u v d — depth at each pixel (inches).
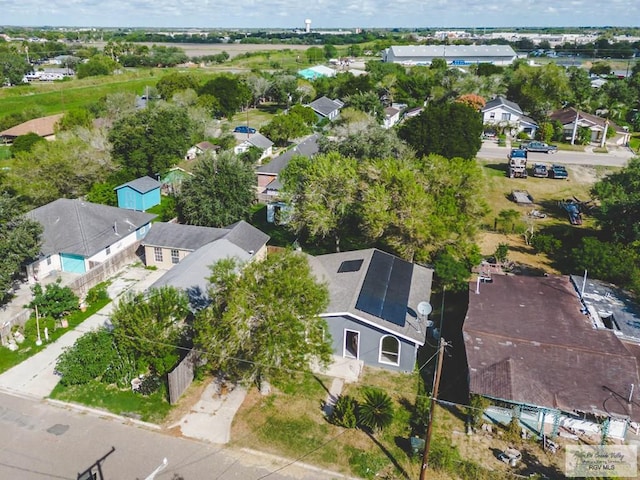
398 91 3878.0
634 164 1744.6
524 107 3339.1
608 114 3449.8
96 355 934.4
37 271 1336.1
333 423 858.8
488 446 813.2
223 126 2878.9
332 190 1385.3
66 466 767.7
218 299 906.1
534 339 925.8
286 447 810.2
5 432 831.1
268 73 5022.1
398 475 761.0
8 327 1082.1
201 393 928.3
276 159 2128.4
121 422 859.4
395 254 1403.8
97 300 1242.0
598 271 1229.7
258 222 1772.9
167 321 954.1
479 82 3481.8
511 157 2298.2
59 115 3147.1
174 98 3410.4
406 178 1280.8
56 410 884.6
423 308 956.0
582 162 2495.1
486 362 881.5
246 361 862.5
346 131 1908.2
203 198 1643.7
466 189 1392.7
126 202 1838.1
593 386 828.6
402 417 874.1
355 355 1024.2
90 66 5300.2
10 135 2790.4
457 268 1225.4
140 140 2030.0
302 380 962.1
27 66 5423.2
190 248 1380.4
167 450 801.6
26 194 1675.7
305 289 864.3
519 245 1584.6
